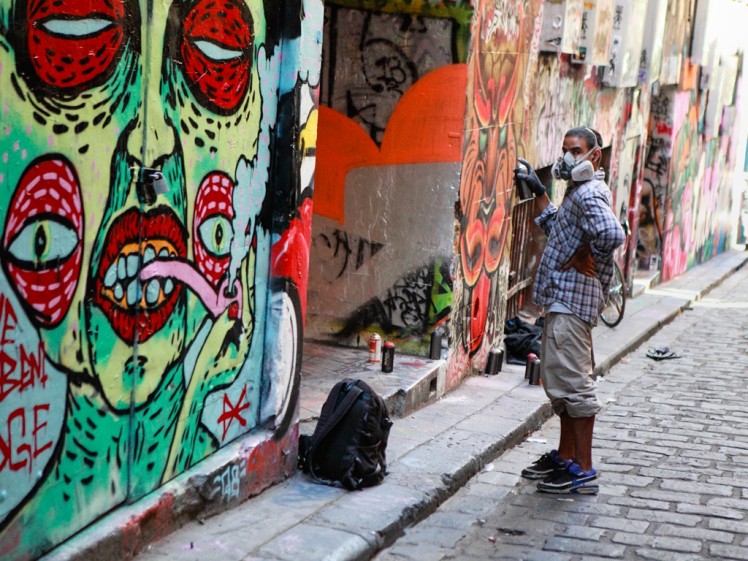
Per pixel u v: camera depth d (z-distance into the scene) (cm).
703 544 575
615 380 1058
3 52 349
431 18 840
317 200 892
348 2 860
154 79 442
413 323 875
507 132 966
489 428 769
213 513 526
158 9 440
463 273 893
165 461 488
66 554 408
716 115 2066
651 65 1506
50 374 393
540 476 678
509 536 579
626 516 619
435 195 859
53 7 372
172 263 472
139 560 459
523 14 966
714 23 1906
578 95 1218
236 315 541
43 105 371
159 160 452
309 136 586
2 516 374
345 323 896
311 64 580
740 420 893
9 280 364
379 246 880
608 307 1349
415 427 754
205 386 518
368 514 558
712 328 1440
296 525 530
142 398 461
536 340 1030
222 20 497
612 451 770
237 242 534
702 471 724
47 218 380
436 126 852
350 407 600
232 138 517
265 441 571
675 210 1878
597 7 1175
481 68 874
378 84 863
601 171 648
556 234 650
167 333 475
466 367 927
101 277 419
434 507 612
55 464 403
